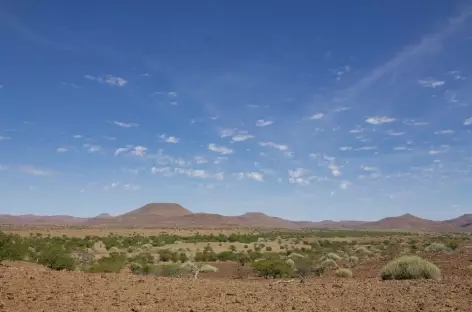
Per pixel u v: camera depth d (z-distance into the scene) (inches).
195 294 583.8
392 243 3166.8
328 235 5605.3
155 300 523.8
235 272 1453.0
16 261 995.9
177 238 4072.3
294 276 1243.2
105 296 538.3
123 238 4013.3
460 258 1326.3
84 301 501.7
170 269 1337.4
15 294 524.4
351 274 1129.4
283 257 2049.7
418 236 5492.1
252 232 6850.4
